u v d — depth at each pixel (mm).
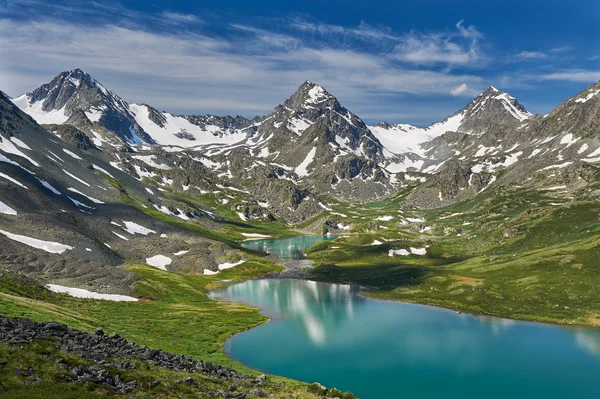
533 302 137875
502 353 101188
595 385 84188
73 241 167250
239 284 189000
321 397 59375
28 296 100188
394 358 98312
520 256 186000
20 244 145500
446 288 165250
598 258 157625
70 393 41312
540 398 79062
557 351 101875
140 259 199500
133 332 97938
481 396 80062
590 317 122938
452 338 112375
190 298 151000
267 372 90125
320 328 121500
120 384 46656
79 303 114438
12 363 44219
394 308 145125
